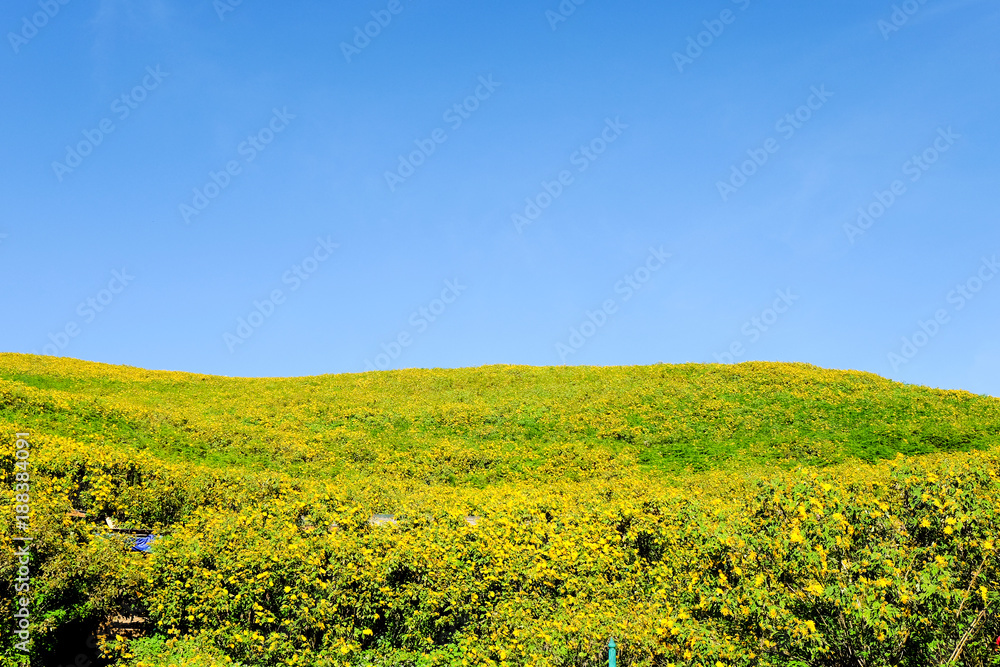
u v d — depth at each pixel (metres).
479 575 11.22
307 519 14.35
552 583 11.11
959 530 7.95
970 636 7.28
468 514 14.83
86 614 10.19
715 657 7.86
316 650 10.10
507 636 9.88
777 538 8.32
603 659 8.64
